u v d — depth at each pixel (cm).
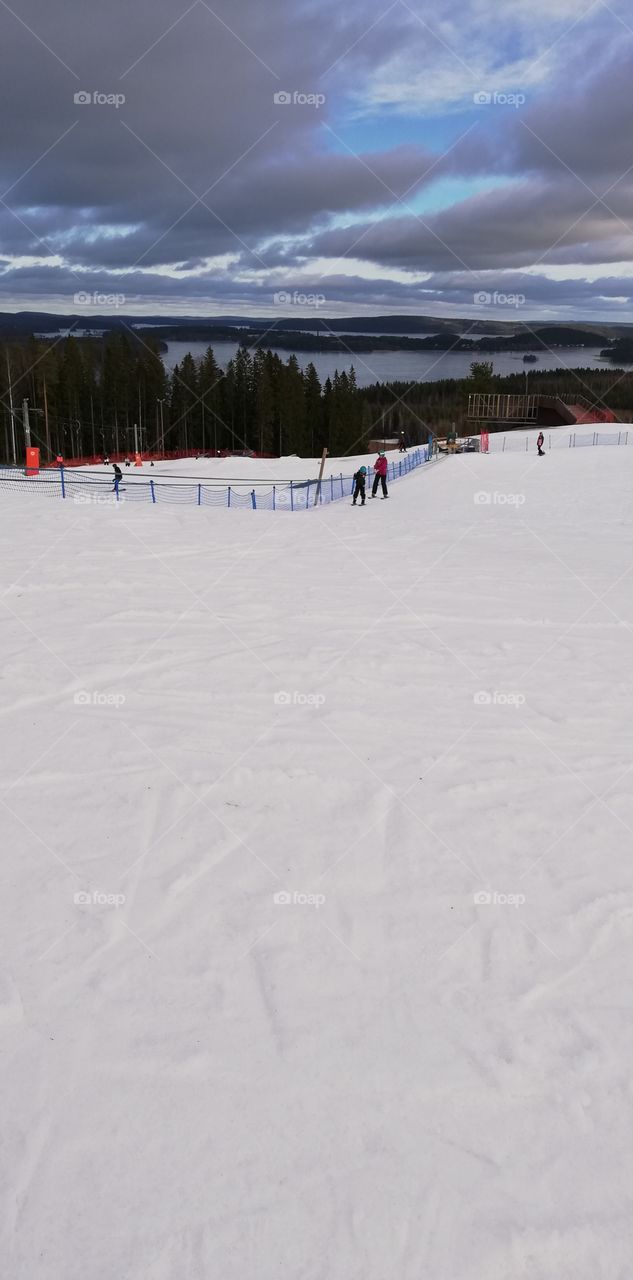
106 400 8200
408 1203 277
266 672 791
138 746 618
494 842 503
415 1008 363
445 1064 333
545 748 640
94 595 1077
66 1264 255
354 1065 330
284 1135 298
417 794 560
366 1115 308
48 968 378
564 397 6019
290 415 8244
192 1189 278
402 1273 256
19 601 1033
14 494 2606
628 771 603
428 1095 318
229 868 465
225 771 582
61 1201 273
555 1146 300
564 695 753
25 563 1266
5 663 788
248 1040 340
